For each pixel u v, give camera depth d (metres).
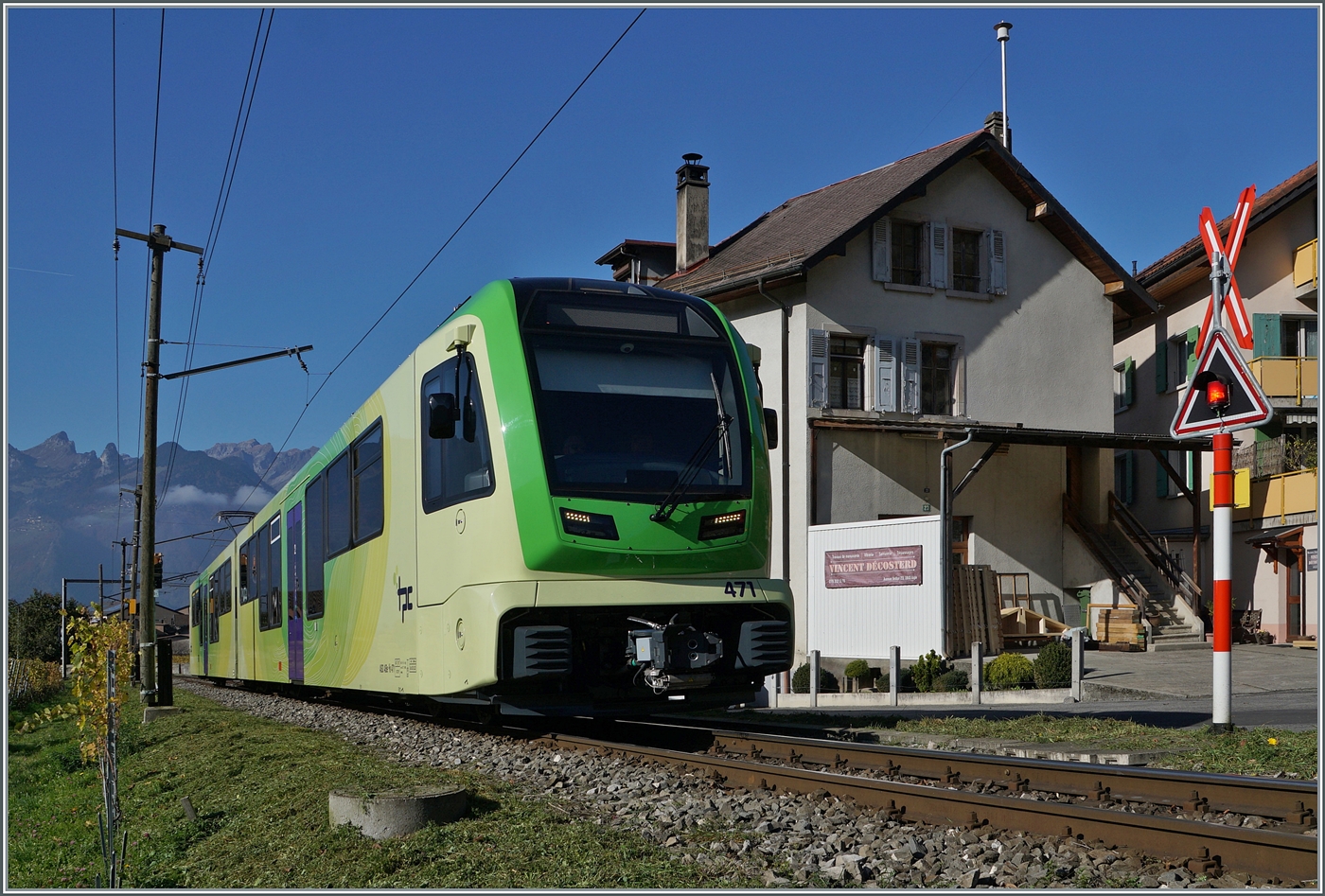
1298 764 7.46
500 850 5.54
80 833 9.36
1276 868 4.64
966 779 7.04
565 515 8.99
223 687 28.39
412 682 10.60
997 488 25.55
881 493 24.61
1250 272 27.00
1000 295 26.16
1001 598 25.14
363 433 12.75
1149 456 29.86
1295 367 25.95
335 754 9.59
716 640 9.31
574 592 9.00
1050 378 26.45
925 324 25.45
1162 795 6.02
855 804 6.33
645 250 30.75
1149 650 22.30
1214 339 9.08
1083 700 16.02
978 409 25.69
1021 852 5.10
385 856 5.57
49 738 21.95
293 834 6.45
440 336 10.37
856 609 22.11
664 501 9.27
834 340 24.94
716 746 9.44
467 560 9.46
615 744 8.85
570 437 9.19
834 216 26.16
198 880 6.09
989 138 25.73
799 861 5.21
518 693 9.34
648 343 9.78
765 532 9.74
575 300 9.73
